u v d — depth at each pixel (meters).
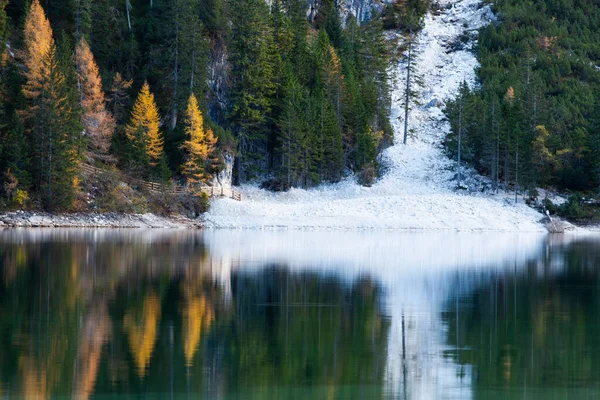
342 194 141.12
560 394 25.58
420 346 31.89
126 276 51.25
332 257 68.50
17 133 103.12
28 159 103.38
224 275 53.34
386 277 54.19
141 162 120.00
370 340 32.84
